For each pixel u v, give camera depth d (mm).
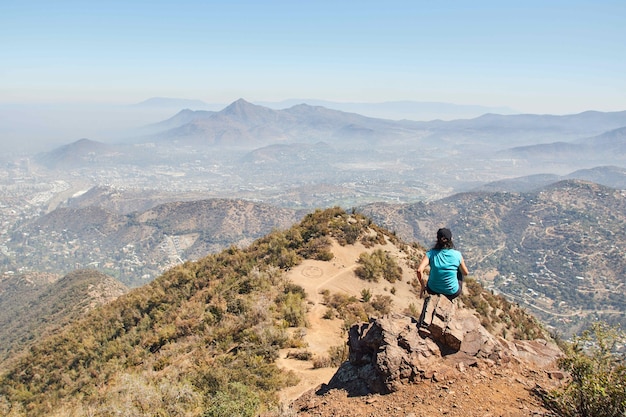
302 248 43188
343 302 30062
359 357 8203
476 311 37375
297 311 25172
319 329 24266
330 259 40156
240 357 18266
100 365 29969
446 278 7609
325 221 49625
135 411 12633
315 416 7242
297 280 35062
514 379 7051
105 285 87875
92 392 23844
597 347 6945
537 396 6547
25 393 31297
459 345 7547
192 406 12828
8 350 66625
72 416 16422
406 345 7516
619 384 5613
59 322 69562
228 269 41219
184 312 32375
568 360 6930
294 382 15398
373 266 38344
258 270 36344
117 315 39156
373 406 6871
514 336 36719
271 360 18234
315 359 18062
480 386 6812
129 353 29531
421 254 51375
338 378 8383
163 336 28172
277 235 47781
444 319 7621
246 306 26547
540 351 8281
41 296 101750
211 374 15336
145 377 19531
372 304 31578
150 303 39312
